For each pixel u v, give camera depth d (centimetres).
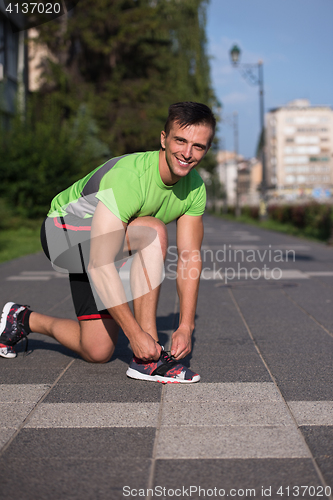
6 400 260
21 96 2097
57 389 277
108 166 268
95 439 213
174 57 3164
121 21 2617
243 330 429
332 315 488
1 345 338
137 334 259
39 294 621
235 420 231
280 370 312
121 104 2775
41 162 1850
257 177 12406
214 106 3269
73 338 308
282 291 638
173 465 191
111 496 171
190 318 287
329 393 268
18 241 1442
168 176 263
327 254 1138
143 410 244
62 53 2731
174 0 3055
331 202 1880
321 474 183
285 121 12319
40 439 213
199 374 304
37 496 171
